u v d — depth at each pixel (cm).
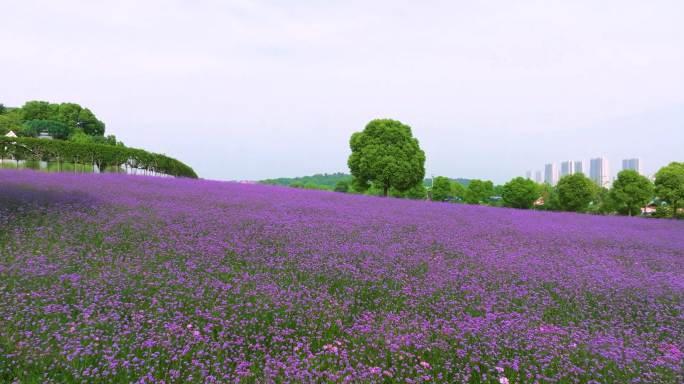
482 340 643
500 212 2888
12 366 492
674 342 698
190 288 773
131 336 581
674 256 1575
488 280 1002
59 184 2159
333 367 538
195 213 1579
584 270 1155
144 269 881
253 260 1025
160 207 1662
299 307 725
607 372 567
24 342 532
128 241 1111
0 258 864
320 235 1362
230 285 796
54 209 1446
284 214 1772
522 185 6444
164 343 561
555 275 1073
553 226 2197
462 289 906
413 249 1293
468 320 724
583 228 2250
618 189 5159
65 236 1096
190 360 538
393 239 1422
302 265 997
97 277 803
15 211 1354
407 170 4512
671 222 3231
